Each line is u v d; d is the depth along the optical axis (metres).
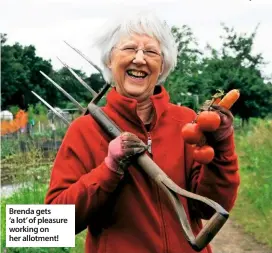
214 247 6.47
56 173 2.48
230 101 2.28
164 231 2.41
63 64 2.78
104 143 2.47
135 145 2.27
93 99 2.62
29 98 43.16
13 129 14.52
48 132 15.91
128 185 2.41
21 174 6.92
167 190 2.25
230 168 2.40
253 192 8.45
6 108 41.91
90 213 2.36
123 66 2.49
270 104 25.55
